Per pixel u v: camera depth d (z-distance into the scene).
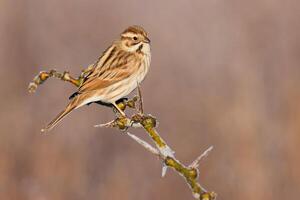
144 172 15.06
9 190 14.16
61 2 20.09
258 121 15.20
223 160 14.88
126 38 9.54
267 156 14.67
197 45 18.80
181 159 15.42
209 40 18.92
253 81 16.67
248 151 14.67
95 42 19.28
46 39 19.05
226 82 17.08
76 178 14.56
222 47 18.55
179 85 17.36
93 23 19.69
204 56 18.33
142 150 15.53
